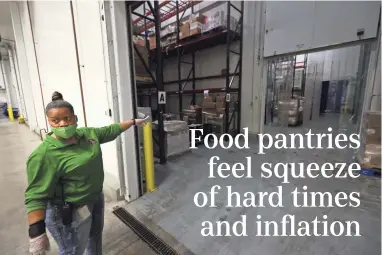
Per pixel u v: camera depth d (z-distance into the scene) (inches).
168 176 112.0
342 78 334.6
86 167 36.9
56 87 126.0
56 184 35.1
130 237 65.1
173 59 283.7
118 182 88.0
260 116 194.5
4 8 211.6
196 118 204.5
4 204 84.3
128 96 81.0
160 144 128.0
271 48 174.7
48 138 34.4
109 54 74.5
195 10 237.8
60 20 101.4
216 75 226.8
